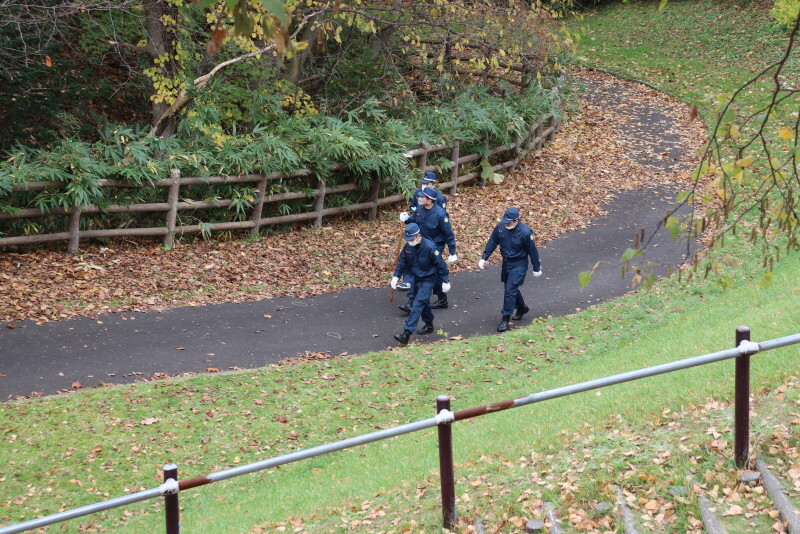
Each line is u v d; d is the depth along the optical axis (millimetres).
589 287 12773
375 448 8117
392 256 14250
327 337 10953
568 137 21734
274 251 14172
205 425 8398
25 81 14656
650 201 17094
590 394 8008
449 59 20656
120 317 11086
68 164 13031
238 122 17391
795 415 5875
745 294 10797
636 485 5523
